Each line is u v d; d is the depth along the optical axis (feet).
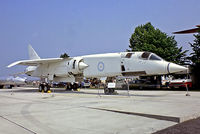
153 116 17.97
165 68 37.76
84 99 34.47
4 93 54.95
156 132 13.35
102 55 48.21
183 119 16.67
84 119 17.30
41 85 61.62
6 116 18.78
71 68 53.36
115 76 46.55
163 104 26.43
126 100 32.22
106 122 16.15
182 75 73.92
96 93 52.29
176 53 83.30
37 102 30.32
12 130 13.79
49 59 55.98
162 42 83.82
